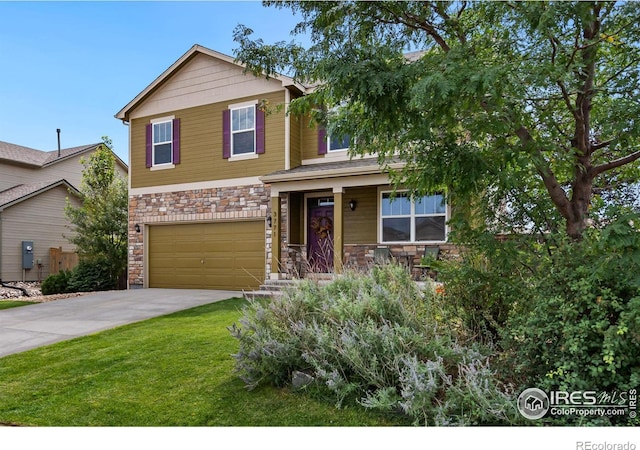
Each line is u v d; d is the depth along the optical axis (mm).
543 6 2617
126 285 14391
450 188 3576
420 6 3275
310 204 11711
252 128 11781
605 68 3549
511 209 3709
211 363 4508
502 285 3531
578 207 3398
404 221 10297
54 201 19312
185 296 10430
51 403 3684
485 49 3172
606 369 2494
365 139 3680
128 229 13500
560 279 2855
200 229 12438
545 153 3342
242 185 11789
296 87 11203
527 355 2932
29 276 18062
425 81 2498
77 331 6707
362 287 4203
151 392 3820
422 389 2828
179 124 12773
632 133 2900
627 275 2531
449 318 3750
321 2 3131
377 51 3092
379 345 3402
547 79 2854
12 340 6191
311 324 3928
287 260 10977
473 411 2697
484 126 2912
